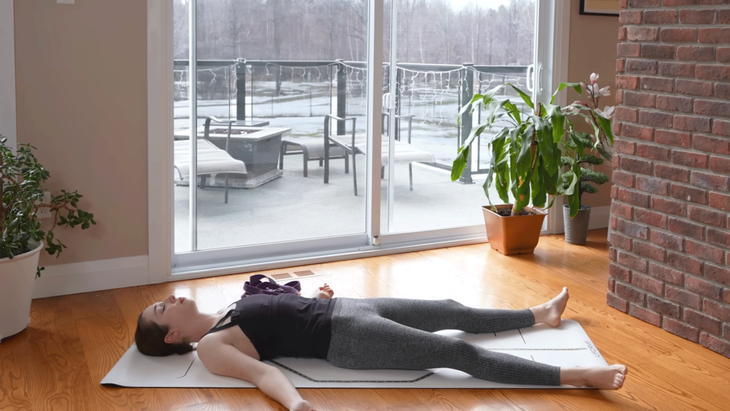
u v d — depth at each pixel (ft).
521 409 6.99
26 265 8.62
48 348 8.39
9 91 9.48
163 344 7.98
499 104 11.89
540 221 12.45
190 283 10.88
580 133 13.17
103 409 6.96
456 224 13.64
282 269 11.62
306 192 12.17
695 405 7.13
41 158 9.85
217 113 11.24
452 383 7.50
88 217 9.46
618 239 9.74
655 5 8.90
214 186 11.45
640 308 9.46
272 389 7.02
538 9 13.50
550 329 8.96
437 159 13.21
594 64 13.89
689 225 8.64
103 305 9.88
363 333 7.59
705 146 8.34
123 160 10.36
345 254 12.24
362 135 12.44
